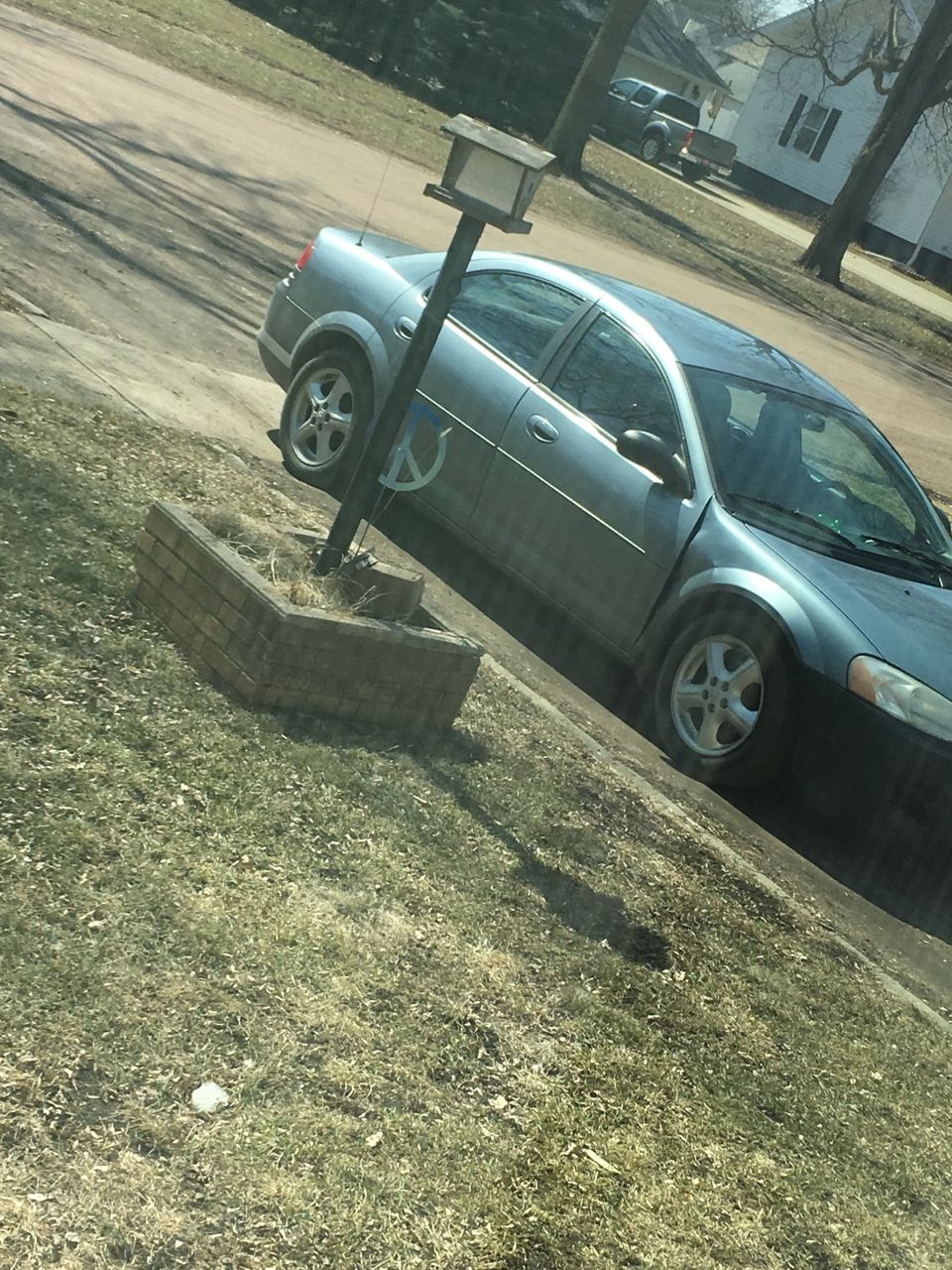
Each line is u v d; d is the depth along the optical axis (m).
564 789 5.51
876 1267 3.58
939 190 52.53
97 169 13.12
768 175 57.19
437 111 32.03
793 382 7.56
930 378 27.84
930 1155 4.18
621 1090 3.83
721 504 6.58
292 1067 3.31
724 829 5.99
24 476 5.81
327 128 23.58
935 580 6.90
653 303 7.56
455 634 5.36
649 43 64.56
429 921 4.16
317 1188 3.00
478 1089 3.57
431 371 7.48
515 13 33.97
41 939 3.33
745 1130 3.91
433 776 5.03
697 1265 3.30
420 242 16.55
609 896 4.86
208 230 12.72
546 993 4.12
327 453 7.84
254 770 4.47
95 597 5.04
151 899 3.63
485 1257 3.03
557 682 6.82
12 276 8.92
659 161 49.00
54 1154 2.79
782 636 6.14
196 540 4.96
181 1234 2.74
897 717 5.87
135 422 7.28
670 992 4.43
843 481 7.15
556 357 7.26
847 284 37.84
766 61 56.16
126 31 23.64
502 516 7.16
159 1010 3.29
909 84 35.84
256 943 3.67
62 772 3.99
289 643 4.77
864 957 5.30
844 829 6.57
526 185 4.77
